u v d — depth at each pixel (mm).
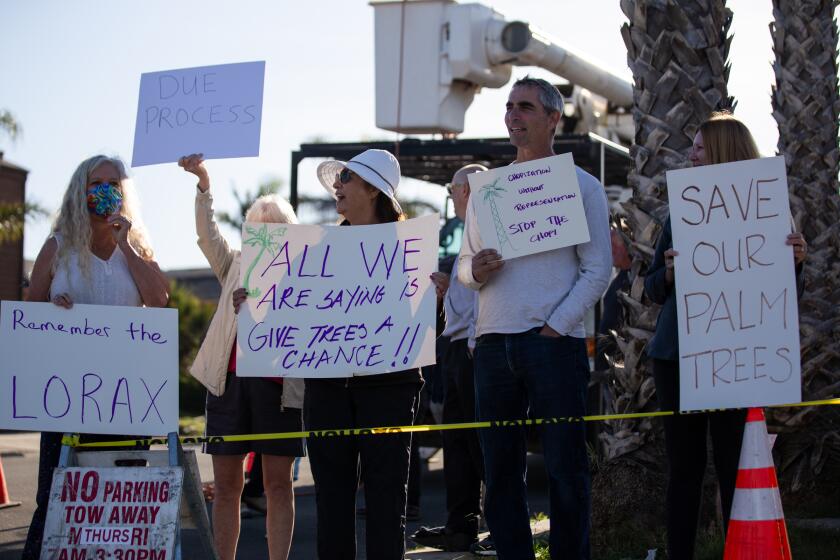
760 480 4480
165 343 4688
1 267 27766
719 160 4762
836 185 7961
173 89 4914
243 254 4840
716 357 4535
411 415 4820
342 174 5043
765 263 4539
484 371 4930
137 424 4656
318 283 4824
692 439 4801
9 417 4617
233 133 4828
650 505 6223
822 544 6012
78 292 4906
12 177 28672
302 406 5336
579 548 4730
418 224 4816
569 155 4758
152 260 5223
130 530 4434
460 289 6574
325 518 4758
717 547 5637
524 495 4977
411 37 12203
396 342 4730
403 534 4738
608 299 8570
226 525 5379
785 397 4477
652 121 6273
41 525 4852
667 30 6262
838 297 7766
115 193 4996
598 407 9633
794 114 7961
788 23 8047
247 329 4801
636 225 6285
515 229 4789
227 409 5359
